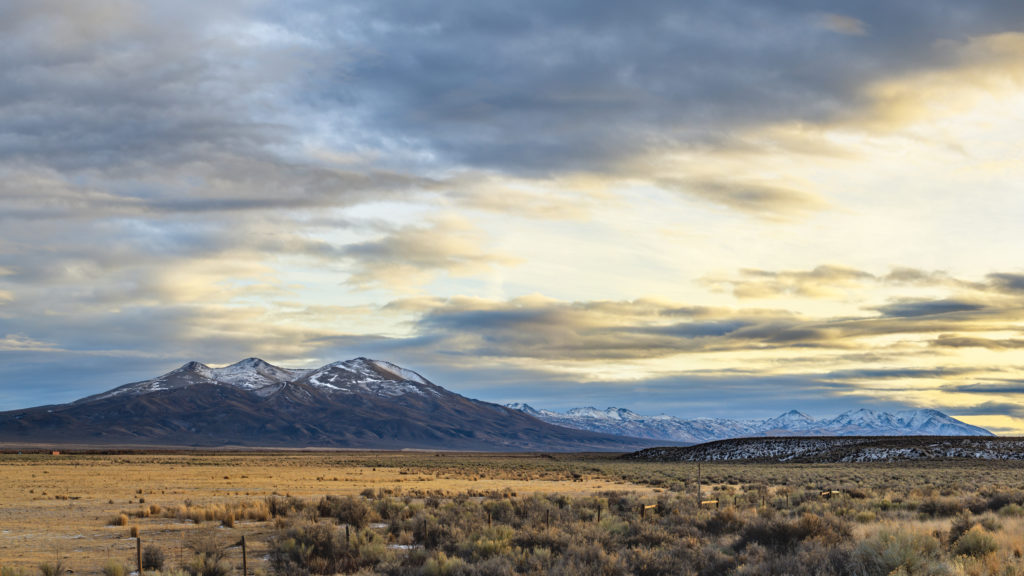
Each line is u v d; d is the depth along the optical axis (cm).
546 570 2052
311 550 2552
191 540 3122
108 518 4019
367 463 15012
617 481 8856
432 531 2966
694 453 17800
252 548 2984
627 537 2783
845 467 12731
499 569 2066
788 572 1770
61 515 4266
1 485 6912
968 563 1758
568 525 2950
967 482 7344
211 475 9212
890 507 3981
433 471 11325
